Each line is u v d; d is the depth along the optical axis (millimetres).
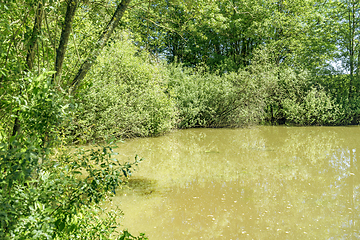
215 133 16516
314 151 10945
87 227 2711
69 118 2137
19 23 2439
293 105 19844
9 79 2088
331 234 4238
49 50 2766
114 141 2330
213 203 5539
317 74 21078
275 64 21500
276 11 21469
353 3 21766
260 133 16406
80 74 3145
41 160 2074
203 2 5422
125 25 4582
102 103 10406
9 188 1753
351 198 5832
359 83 20656
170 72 20125
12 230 1775
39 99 1896
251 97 19062
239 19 22297
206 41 25203
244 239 4086
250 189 6402
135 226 4480
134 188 6418
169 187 6520
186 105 19016
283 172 7922
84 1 3908
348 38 21781
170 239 4047
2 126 2402
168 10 5387
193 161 9273
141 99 13820
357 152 10672
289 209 5250
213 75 20500
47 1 2408
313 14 22094
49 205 2158
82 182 2264
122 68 13406
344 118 20844
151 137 14789
